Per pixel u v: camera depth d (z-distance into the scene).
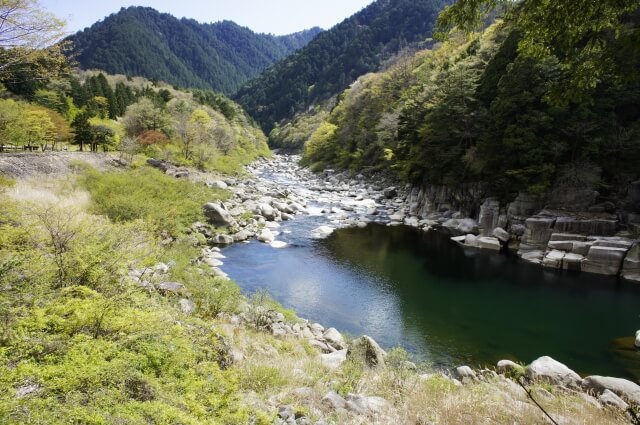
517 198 25.39
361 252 23.61
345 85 136.12
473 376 10.39
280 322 12.37
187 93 106.06
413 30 138.62
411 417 5.75
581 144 24.30
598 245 20.30
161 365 5.06
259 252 22.28
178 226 21.64
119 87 75.12
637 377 11.40
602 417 6.46
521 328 14.46
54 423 3.20
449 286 18.59
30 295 5.69
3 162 21.41
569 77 6.86
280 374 7.16
